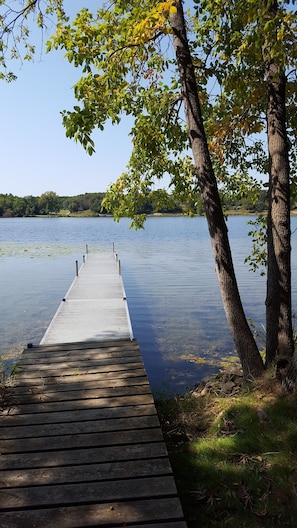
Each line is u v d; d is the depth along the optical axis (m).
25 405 4.43
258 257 6.61
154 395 5.96
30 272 21.50
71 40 4.50
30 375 5.32
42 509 2.82
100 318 9.50
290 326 4.73
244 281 17.98
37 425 3.98
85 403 4.46
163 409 5.07
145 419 4.07
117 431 3.85
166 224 87.69
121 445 3.61
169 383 7.23
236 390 5.02
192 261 25.45
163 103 5.68
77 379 5.16
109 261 23.41
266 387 4.55
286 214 4.68
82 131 4.34
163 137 6.09
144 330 10.77
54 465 3.31
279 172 4.67
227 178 6.82
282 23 3.51
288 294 4.73
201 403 5.00
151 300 14.51
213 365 8.11
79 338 7.86
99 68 4.88
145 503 2.86
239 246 33.72
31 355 6.20
